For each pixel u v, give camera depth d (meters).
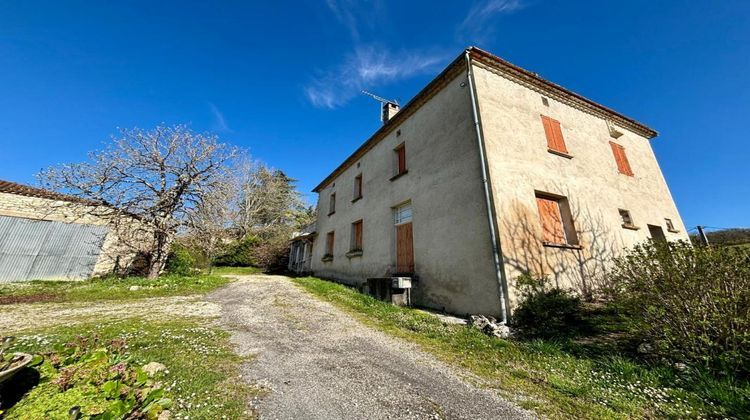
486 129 6.77
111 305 6.58
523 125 7.58
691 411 2.41
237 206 24.19
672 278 3.35
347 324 5.36
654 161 11.25
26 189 11.80
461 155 7.12
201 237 11.89
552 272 6.36
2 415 1.96
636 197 9.56
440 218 7.46
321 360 3.58
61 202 12.01
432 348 4.14
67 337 3.93
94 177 9.62
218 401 2.48
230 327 4.90
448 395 2.76
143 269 11.75
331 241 14.98
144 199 10.35
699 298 3.19
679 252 3.48
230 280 11.26
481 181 6.43
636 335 3.70
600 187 8.56
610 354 3.67
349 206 13.01
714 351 3.01
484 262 6.03
